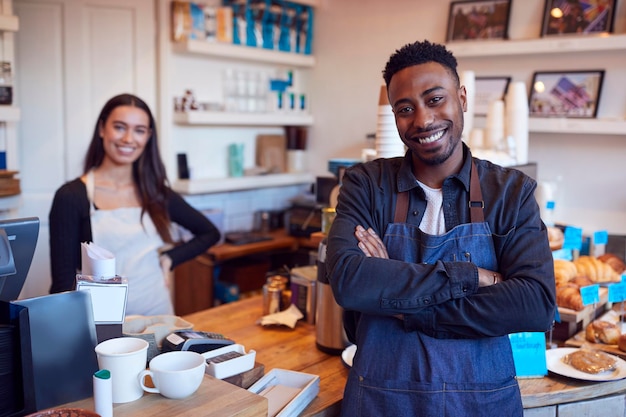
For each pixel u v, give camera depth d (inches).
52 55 138.7
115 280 61.4
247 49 161.5
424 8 157.1
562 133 139.2
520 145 120.6
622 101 129.9
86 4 140.7
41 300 52.0
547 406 70.5
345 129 177.8
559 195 140.6
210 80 164.9
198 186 154.6
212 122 155.8
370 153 99.3
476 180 61.9
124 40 146.2
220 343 66.8
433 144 58.8
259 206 181.0
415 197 62.8
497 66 146.5
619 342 81.7
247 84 168.9
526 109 120.8
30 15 136.1
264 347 82.4
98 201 100.7
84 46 141.3
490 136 120.4
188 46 147.9
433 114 58.2
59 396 52.6
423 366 58.6
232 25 160.4
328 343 80.1
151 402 53.0
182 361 56.7
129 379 52.8
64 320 53.2
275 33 171.0
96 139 101.7
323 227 91.3
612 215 133.7
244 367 65.2
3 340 49.1
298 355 79.7
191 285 158.7
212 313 97.3
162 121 152.6
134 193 105.3
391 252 62.0
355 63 173.5
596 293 86.0
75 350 53.7
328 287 79.4
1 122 125.5
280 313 92.4
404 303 57.0
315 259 103.7
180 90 157.8
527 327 57.1
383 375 59.5
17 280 57.3
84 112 142.6
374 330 60.9
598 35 127.4
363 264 58.5
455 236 60.4
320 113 183.6
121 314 61.4
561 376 74.0
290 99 179.9
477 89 148.3
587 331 86.0
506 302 56.6
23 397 49.7
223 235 163.2
